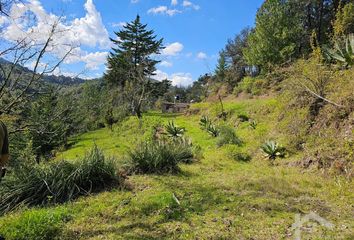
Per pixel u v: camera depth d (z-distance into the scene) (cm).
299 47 3092
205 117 2292
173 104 4788
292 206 561
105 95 3712
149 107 4962
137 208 557
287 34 2955
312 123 1080
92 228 475
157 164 898
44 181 658
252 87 3011
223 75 4834
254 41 3241
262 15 3131
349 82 1023
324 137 960
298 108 1226
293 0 3309
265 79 2820
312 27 3422
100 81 4838
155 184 751
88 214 541
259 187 700
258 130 1454
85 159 759
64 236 441
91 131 3462
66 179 682
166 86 5169
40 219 451
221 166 1020
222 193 661
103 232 459
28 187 653
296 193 648
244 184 731
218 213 533
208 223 486
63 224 484
